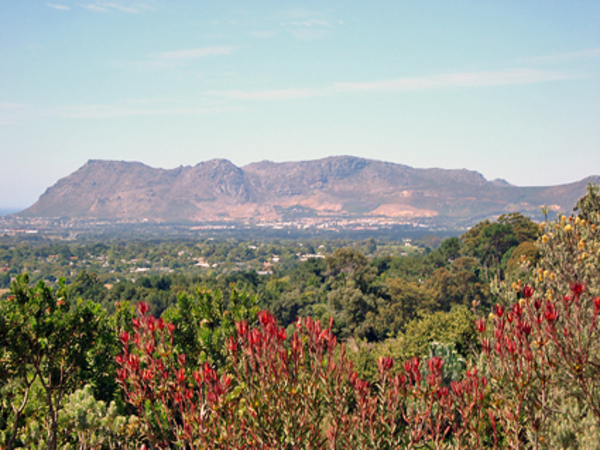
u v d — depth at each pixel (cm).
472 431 507
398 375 516
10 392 689
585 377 550
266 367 514
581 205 1081
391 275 8588
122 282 10356
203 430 495
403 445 533
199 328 955
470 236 7606
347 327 4625
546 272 779
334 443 509
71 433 716
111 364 859
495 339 537
